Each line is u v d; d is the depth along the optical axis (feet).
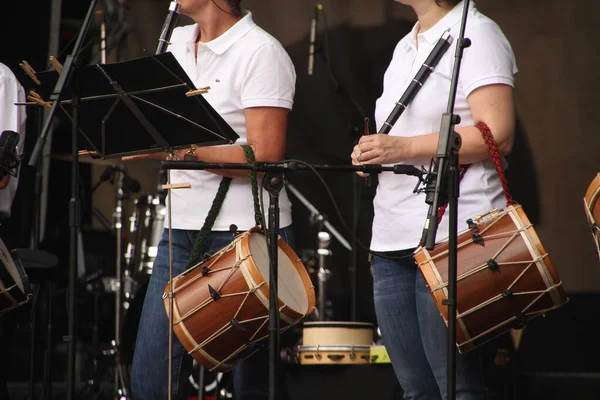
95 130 30.09
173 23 33.14
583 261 54.44
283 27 61.26
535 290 27.09
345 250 59.31
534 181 55.52
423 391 30.66
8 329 43.34
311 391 45.14
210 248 32.48
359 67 59.41
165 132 29.19
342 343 44.91
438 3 30.42
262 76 32.42
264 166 27.02
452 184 25.17
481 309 27.02
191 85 27.17
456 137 25.32
